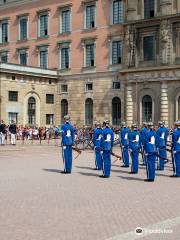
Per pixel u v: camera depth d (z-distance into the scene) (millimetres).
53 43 75812
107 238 12812
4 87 67000
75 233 13398
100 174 28031
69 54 73875
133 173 29109
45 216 15695
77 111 72812
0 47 83125
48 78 73938
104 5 69562
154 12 63469
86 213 16266
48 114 74438
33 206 17422
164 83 61969
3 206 17375
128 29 65375
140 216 15875
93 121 70250
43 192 20656
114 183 24203
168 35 61406
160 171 30766
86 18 71812
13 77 68438
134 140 29188
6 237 12875
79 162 35562
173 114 61438
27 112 70750
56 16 75375
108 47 69000
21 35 80312
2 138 55438
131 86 65375
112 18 68625
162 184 24125
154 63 63094
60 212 16391
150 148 25422
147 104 64000
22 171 28812
